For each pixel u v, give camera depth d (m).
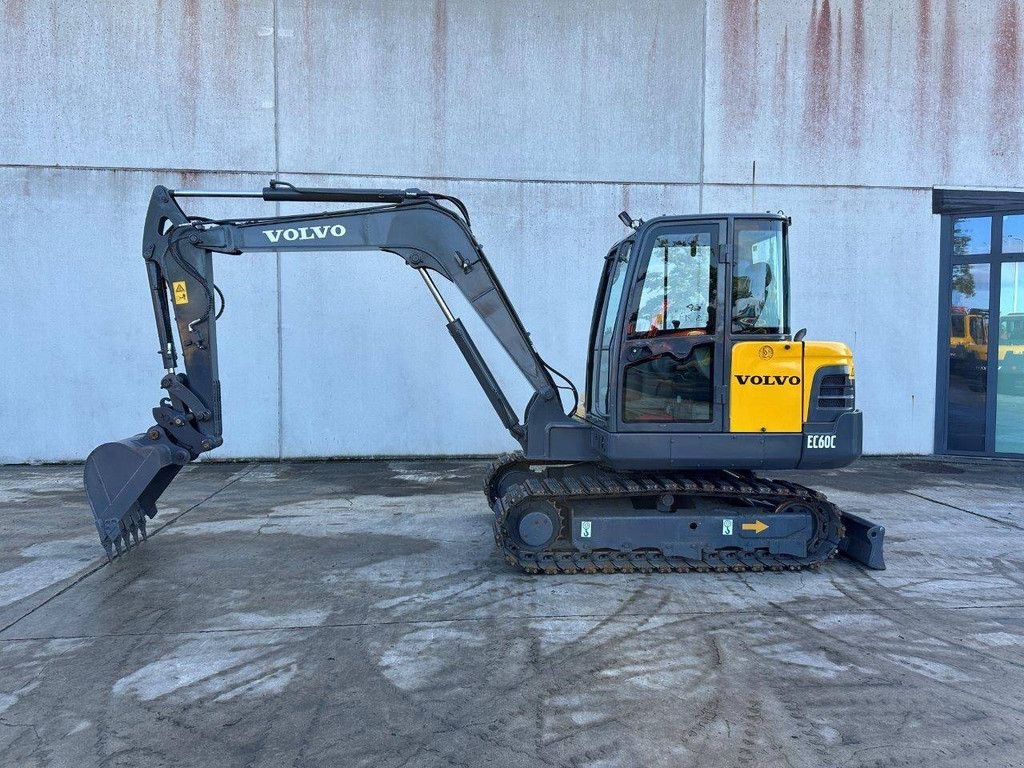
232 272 9.10
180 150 9.05
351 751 2.78
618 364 4.76
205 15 8.94
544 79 9.33
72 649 3.71
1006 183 9.67
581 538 4.88
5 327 8.95
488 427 9.54
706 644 3.77
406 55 9.19
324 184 9.24
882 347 9.77
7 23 8.71
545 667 3.49
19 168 8.86
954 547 5.57
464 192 9.36
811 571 5.00
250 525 6.20
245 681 3.36
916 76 9.54
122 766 2.69
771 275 4.74
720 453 4.72
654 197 9.53
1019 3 9.47
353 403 9.38
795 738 2.87
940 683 3.35
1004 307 9.53
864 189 9.64
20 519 6.38
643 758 2.73
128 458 5.10
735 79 9.45
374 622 4.07
